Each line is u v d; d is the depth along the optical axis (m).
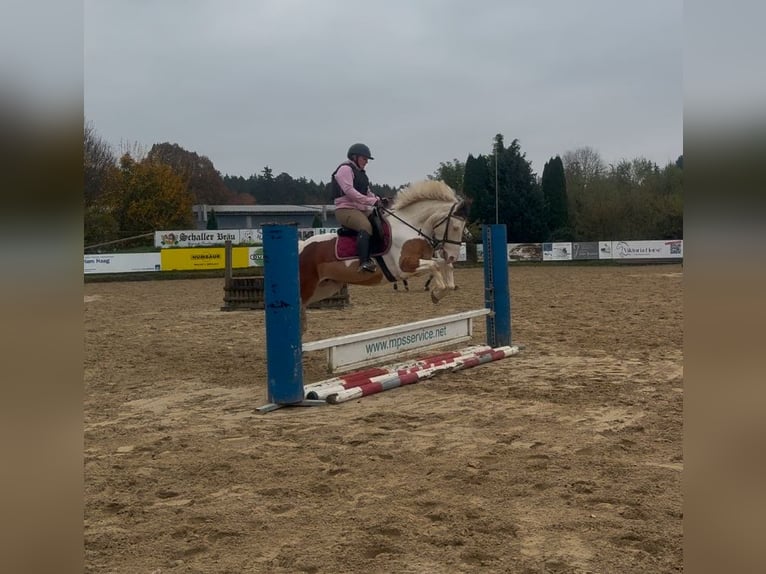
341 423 6.10
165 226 42.47
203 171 63.94
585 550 3.32
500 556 3.27
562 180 43.41
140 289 24.95
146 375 8.73
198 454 5.21
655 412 6.14
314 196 86.81
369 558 3.29
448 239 8.34
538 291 20.06
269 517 3.86
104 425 6.21
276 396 6.73
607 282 23.20
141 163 43.22
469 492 4.19
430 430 5.74
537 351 9.75
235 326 13.87
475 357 8.66
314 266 8.30
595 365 8.55
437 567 3.17
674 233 41.75
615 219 42.41
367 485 4.38
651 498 4.01
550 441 5.29
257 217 62.78
